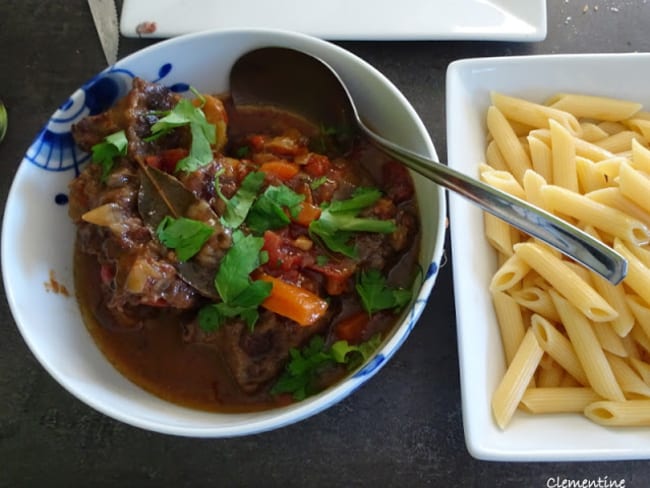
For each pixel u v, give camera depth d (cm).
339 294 26
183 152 26
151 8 34
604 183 29
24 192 26
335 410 28
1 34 35
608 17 34
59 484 27
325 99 28
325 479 27
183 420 24
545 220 23
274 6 34
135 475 27
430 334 29
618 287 27
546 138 30
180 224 24
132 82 28
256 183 26
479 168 30
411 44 34
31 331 24
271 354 25
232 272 24
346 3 34
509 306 28
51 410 28
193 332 26
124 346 26
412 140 27
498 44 34
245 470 27
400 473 27
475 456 25
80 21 35
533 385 28
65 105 26
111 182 25
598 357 27
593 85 31
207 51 28
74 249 27
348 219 25
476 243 28
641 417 26
